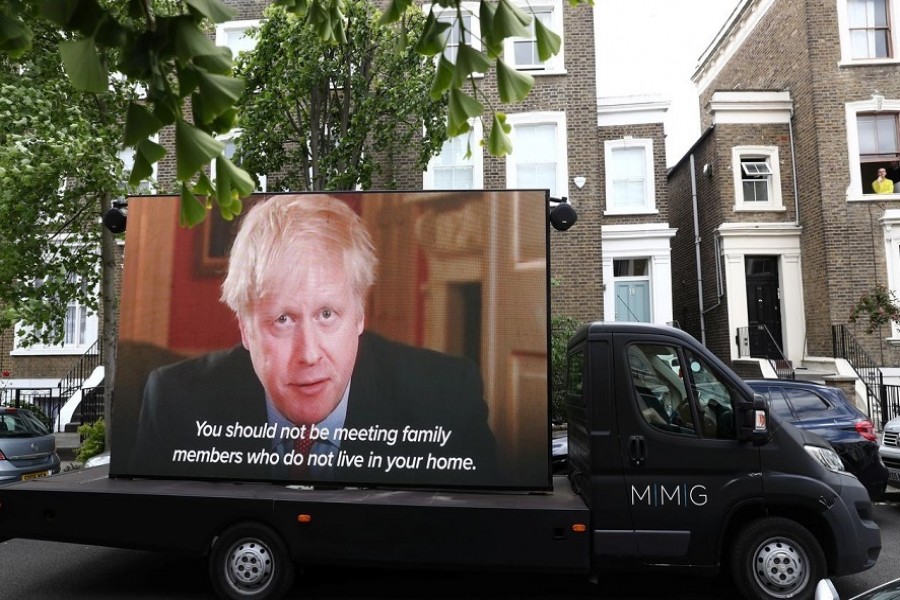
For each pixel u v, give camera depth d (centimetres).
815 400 838
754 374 1616
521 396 532
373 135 1334
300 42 1141
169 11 999
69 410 1579
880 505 938
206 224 578
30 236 1114
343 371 548
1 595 556
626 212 1652
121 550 713
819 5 1692
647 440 496
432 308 546
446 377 539
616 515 489
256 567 509
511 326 539
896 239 1609
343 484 538
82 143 994
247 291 565
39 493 531
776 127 1798
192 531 512
